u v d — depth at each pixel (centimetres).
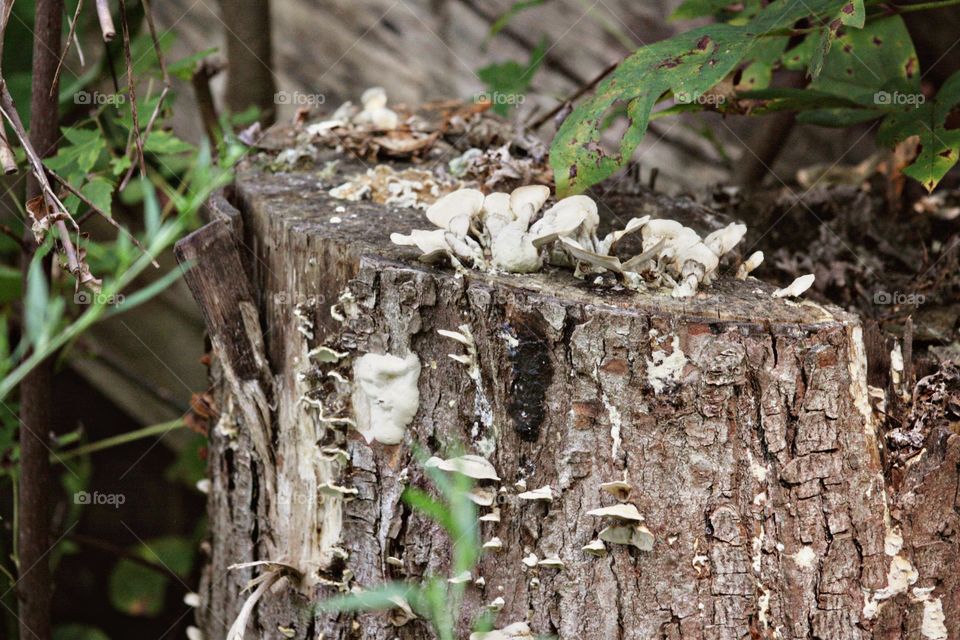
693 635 208
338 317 211
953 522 210
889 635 210
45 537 225
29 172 218
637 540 207
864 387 207
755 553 208
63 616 285
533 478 208
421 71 286
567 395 207
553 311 206
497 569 210
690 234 210
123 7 211
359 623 213
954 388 210
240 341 215
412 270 208
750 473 207
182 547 265
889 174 234
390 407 209
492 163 222
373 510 212
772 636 208
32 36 231
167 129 229
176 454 297
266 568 215
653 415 206
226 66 242
